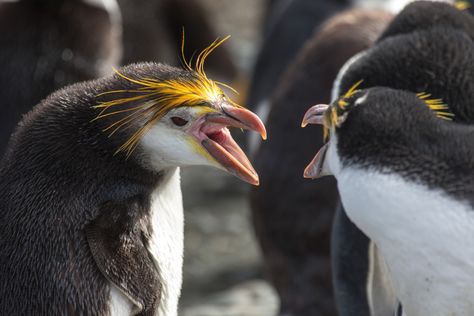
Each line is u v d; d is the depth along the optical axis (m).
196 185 22.27
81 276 8.82
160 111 8.77
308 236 13.50
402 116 8.02
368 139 7.98
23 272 8.80
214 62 22.97
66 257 8.79
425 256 7.90
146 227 9.05
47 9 15.12
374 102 8.07
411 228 7.86
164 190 9.22
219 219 20.59
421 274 7.98
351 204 8.04
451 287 7.94
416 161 7.89
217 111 8.76
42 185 8.87
